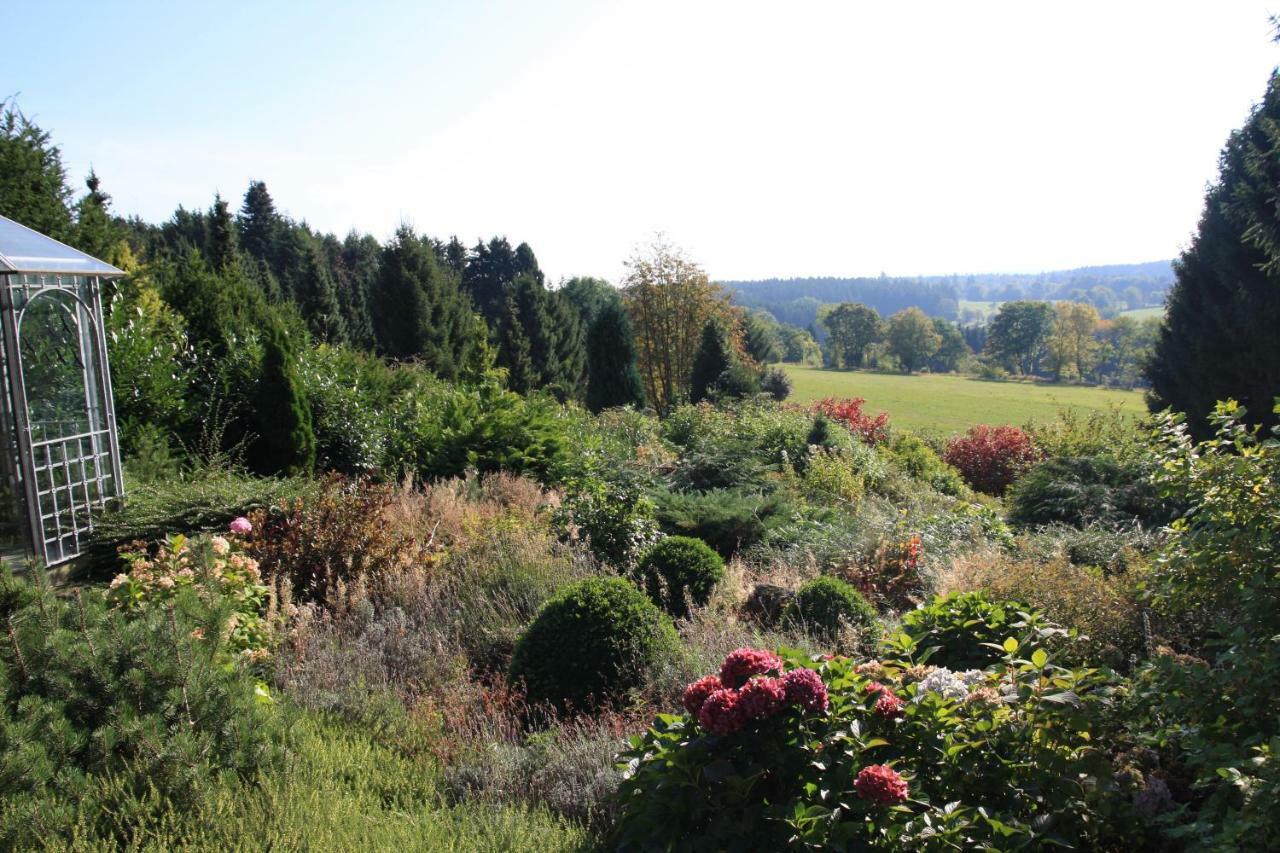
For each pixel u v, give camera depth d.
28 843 2.69
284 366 9.66
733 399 21.33
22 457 6.31
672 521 8.61
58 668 3.29
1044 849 2.94
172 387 9.67
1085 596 4.88
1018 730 3.06
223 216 26.08
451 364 22.53
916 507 10.71
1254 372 11.94
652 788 2.93
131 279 11.47
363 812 3.25
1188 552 3.57
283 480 8.43
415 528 7.40
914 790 2.74
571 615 4.65
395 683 4.77
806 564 7.43
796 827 2.60
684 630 5.23
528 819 3.37
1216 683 2.88
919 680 3.53
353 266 40.78
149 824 2.92
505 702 4.50
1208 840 2.44
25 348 6.44
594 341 22.23
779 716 2.88
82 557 6.86
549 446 10.99
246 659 4.70
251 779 3.29
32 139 11.03
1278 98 11.19
